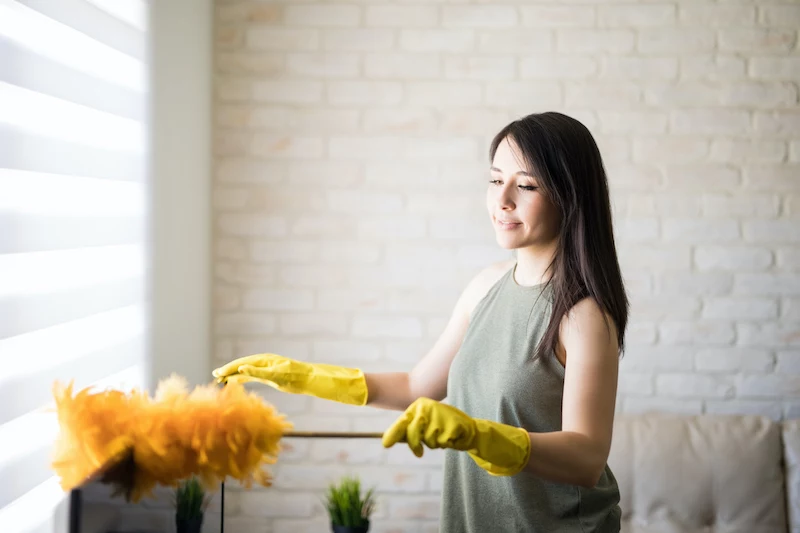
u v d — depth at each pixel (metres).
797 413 2.51
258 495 1.59
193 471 1.10
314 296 2.50
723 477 2.29
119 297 1.68
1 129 1.21
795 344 2.50
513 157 1.34
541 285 1.38
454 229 2.49
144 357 1.84
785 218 2.48
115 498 1.04
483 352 1.43
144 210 1.83
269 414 1.19
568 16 2.45
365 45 2.45
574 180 1.32
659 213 2.48
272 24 2.44
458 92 2.46
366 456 2.46
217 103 2.45
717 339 2.50
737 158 2.47
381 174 2.48
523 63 2.46
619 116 2.47
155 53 1.89
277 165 2.47
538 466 1.15
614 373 1.30
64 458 1.06
